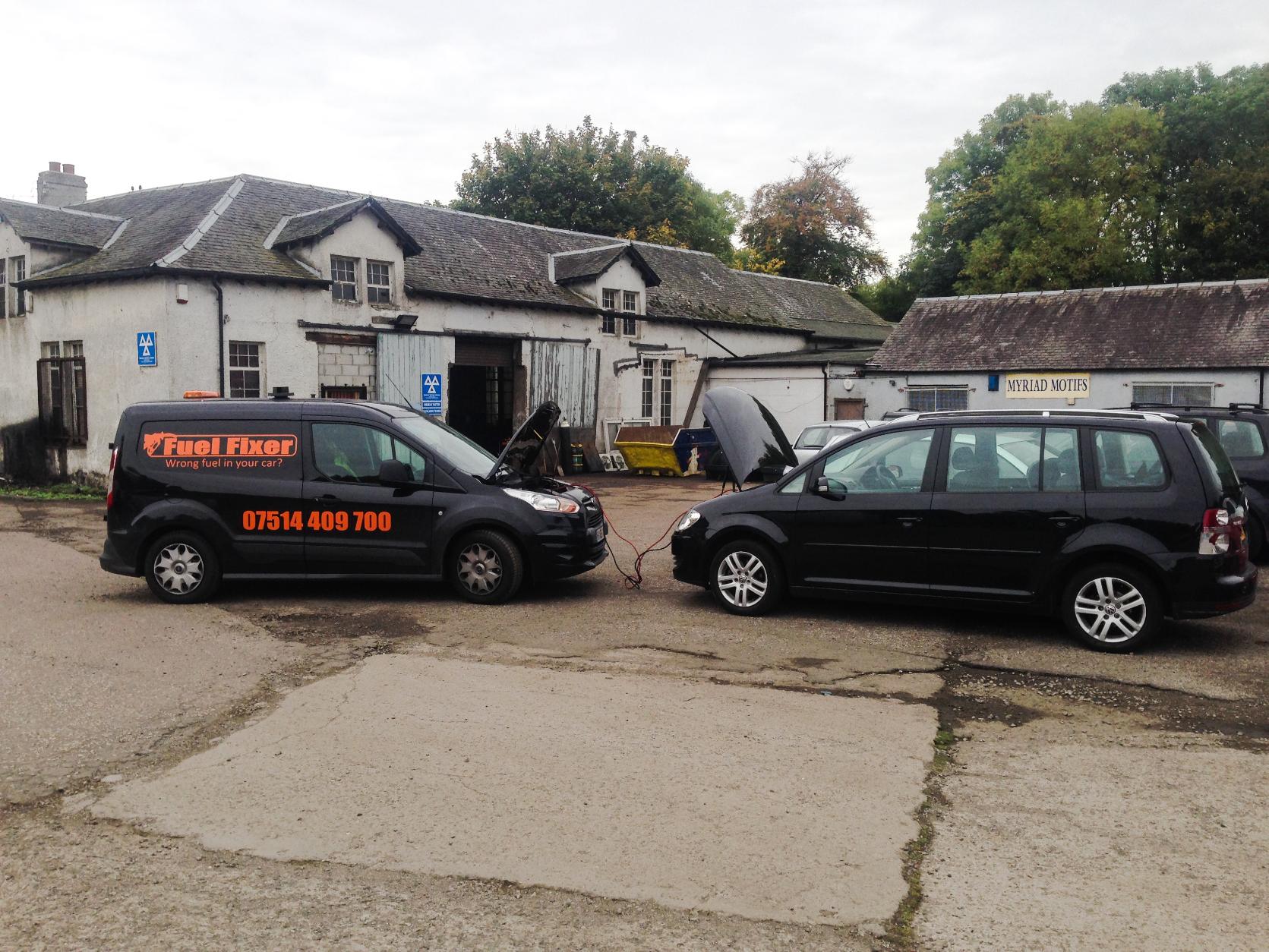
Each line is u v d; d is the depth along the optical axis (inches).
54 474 802.8
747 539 325.4
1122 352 938.1
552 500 346.9
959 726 216.8
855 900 139.8
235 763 191.2
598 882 144.5
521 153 1727.4
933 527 296.7
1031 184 1535.4
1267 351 871.1
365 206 828.6
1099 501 279.1
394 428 349.4
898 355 1059.9
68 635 298.7
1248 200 1419.8
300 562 346.3
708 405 359.9
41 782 183.2
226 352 735.7
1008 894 141.6
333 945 128.6
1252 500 413.4
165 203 879.7
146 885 144.4
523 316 986.7
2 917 135.8
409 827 162.7
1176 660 269.9
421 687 241.3
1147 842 157.9
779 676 253.4
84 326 765.9
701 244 1941.4
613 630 303.9
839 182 2181.3
